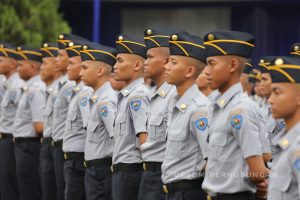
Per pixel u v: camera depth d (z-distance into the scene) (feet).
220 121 39.50
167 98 47.98
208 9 154.30
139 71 52.47
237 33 40.01
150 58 48.52
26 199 71.46
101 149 55.67
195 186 43.68
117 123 52.37
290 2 145.89
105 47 56.90
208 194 39.93
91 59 56.44
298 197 34.83
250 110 38.63
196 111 43.29
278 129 51.57
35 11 128.06
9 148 74.38
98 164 55.77
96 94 56.24
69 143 59.93
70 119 59.93
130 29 157.99
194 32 156.04
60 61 64.08
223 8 153.17
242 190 38.91
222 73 39.65
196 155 43.68
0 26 125.39
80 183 60.03
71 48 60.08
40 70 71.15
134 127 51.13
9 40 126.11
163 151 47.83
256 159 38.22
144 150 48.62
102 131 55.72
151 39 48.67
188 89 44.42
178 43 44.60
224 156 39.17
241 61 39.78
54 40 130.11
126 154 51.96
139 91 51.37
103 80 56.44
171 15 156.97
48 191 67.10
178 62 44.42
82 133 59.72
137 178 52.01
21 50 72.43
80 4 152.35
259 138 38.73
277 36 152.35
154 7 155.02
